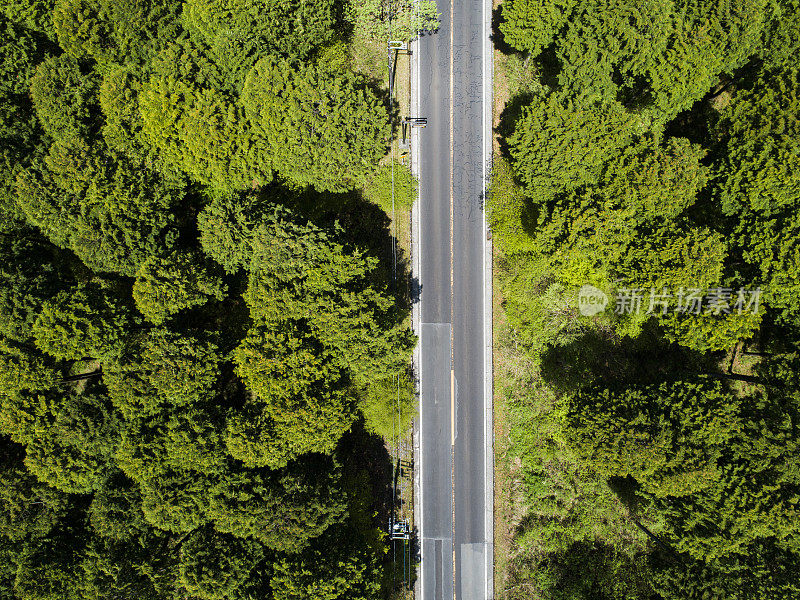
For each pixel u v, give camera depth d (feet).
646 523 144.97
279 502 122.01
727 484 120.16
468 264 154.92
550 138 125.29
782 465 116.98
